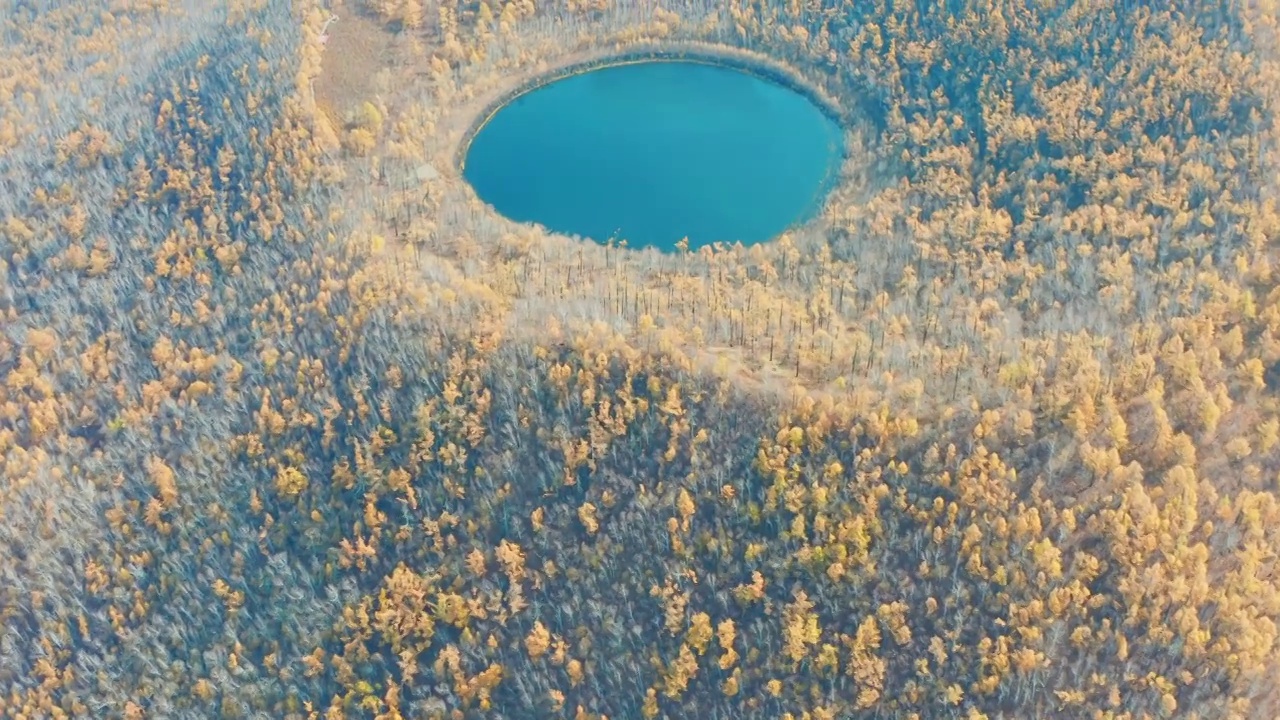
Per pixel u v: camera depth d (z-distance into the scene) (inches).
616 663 6904.5
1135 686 6422.2
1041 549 6663.4
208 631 7416.3
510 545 7185.0
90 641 7490.2
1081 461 7003.0
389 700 6958.7
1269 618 6525.6
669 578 7007.9
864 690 6584.6
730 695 6756.9
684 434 7372.1
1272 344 7426.2
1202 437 7121.1
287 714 7066.9
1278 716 6259.8
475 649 7066.9
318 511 7549.2
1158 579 6530.5
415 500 7436.0
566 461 7377.0
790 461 7145.7
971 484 6929.1
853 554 6914.4
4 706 7298.2
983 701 6535.4
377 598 7258.9
